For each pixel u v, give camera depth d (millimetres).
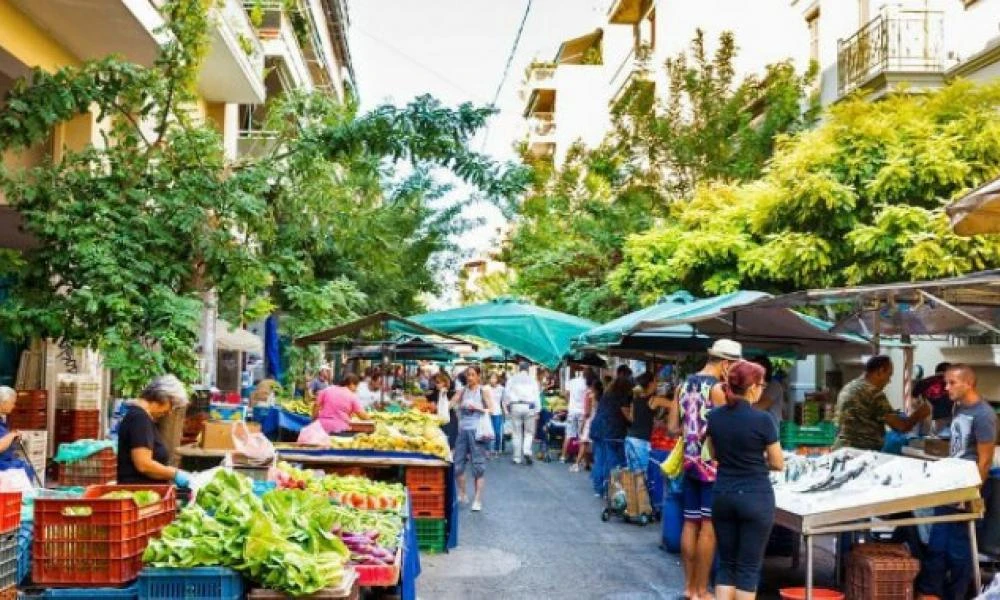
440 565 10898
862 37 20375
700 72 25984
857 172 15867
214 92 20797
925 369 18969
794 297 9461
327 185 14312
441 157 12773
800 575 10242
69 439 14633
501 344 16625
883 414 10562
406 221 28797
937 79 19188
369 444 12188
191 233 11758
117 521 5758
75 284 11273
